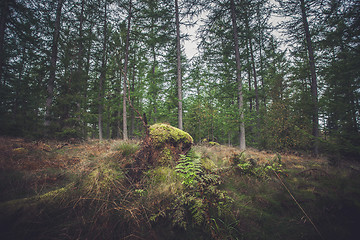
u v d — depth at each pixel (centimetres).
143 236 172
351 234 166
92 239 158
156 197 220
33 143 442
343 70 373
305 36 884
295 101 824
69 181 253
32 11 708
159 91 1452
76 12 1184
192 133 1564
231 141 1692
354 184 205
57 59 840
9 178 212
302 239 174
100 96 1282
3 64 609
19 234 145
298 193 263
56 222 169
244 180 351
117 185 243
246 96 1236
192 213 207
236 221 205
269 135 874
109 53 1251
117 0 1094
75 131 760
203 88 1440
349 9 379
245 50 1385
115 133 1783
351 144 294
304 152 771
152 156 336
